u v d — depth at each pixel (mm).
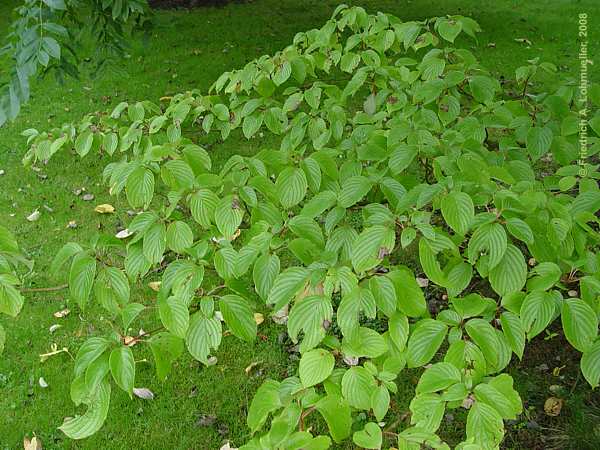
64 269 3996
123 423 2982
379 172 2129
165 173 1938
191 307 1836
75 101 6402
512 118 2461
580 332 1510
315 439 1319
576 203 1844
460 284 1733
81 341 3441
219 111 2672
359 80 2584
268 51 7801
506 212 1665
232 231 1802
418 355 1569
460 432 2895
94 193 4824
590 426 2799
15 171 5094
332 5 9797
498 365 1571
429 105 2615
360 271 1567
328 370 1556
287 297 1568
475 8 9547
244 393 3141
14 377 3232
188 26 8664
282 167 2162
